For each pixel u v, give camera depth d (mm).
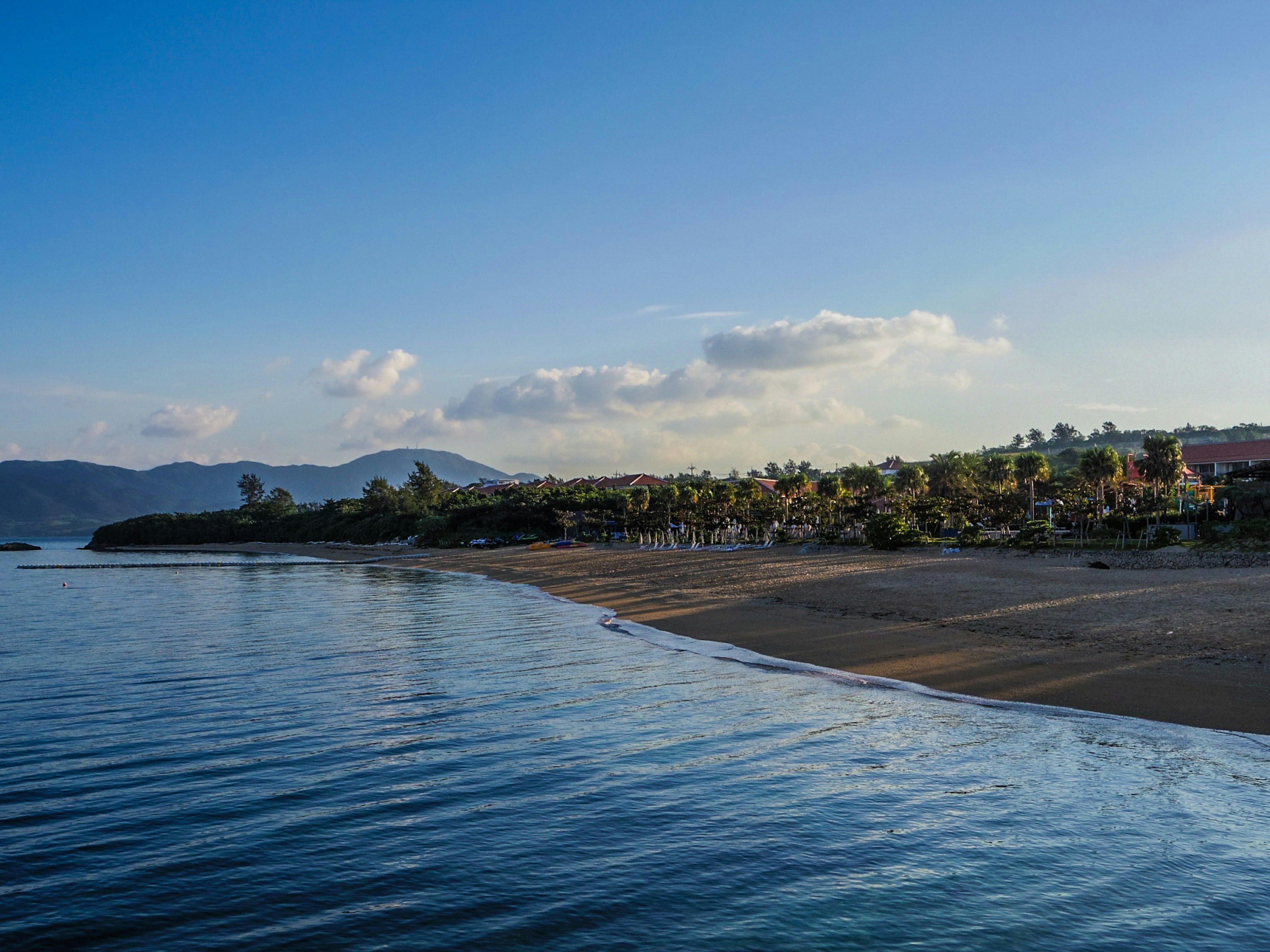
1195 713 17047
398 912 9133
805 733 16312
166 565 114625
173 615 42938
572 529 134125
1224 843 10594
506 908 9180
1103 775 13344
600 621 36438
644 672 23250
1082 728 16281
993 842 10742
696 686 21078
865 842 10828
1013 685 20312
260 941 8539
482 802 12531
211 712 18672
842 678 21984
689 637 30609
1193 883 9500
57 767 14508
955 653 24781
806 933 8531
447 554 116250
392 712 18422
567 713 18219
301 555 141750
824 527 89312
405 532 155750
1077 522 70438
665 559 79500
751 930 8617
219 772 14148
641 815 11922
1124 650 23547
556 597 50281
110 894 9641
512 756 14883
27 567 113688
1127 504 69625
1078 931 8492
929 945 8258
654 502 126125
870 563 60125
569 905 9242
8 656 27859
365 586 65000
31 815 12188
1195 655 22172
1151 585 36000
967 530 75312
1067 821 11414
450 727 17000
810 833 11164
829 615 34500
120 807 12492
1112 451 78250
